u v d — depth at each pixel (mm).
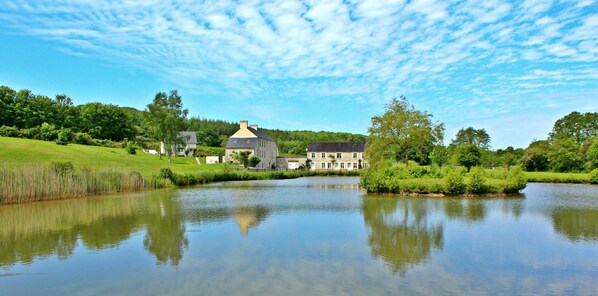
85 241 12539
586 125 72375
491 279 8602
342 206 20641
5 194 21922
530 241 12039
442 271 9148
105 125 87562
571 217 16516
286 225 15023
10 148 44594
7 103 73562
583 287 8102
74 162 42781
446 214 17391
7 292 8086
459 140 115125
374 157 40281
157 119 61406
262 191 32000
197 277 8805
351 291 7863
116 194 28906
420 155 41438
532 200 23078
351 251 10953
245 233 13555
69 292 8023
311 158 85750
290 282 8414
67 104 92062
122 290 8062
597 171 42188
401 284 8266
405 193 26734
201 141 118500
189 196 27266
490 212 17969
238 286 8195
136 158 57281
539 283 8336
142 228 14656
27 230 14383
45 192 24234
